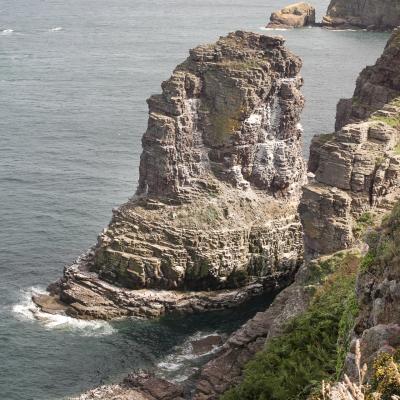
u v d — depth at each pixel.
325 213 95.25
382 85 125.31
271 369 76.38
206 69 139.62
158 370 107.19
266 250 136.50
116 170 181.50
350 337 53.84
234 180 140.38
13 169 177.88
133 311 124.00
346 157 95.50
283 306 105.19
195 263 131.25
